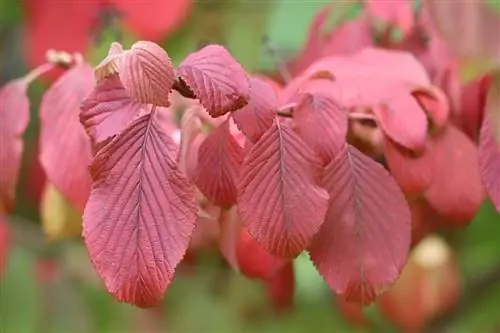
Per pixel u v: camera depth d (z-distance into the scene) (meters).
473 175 0.57
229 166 0.48
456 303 0.80
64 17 0.73
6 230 0.77
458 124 0.61
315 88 0.53
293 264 0.59
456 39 0.64
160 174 0.43
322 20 0.68
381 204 0.50
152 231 0.43
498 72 0.56
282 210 0.46
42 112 0.55
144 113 0.45
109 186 0.43
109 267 0.43
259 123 0.46
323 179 0.49
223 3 0.77
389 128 0.53
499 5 0.64
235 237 0.54
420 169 0.54
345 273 0.50
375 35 0.69
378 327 0.81
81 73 0.55
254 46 0.78
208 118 0.51
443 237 0.80
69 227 0.60
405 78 0.56
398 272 0.50
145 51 0.43
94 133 0.45
